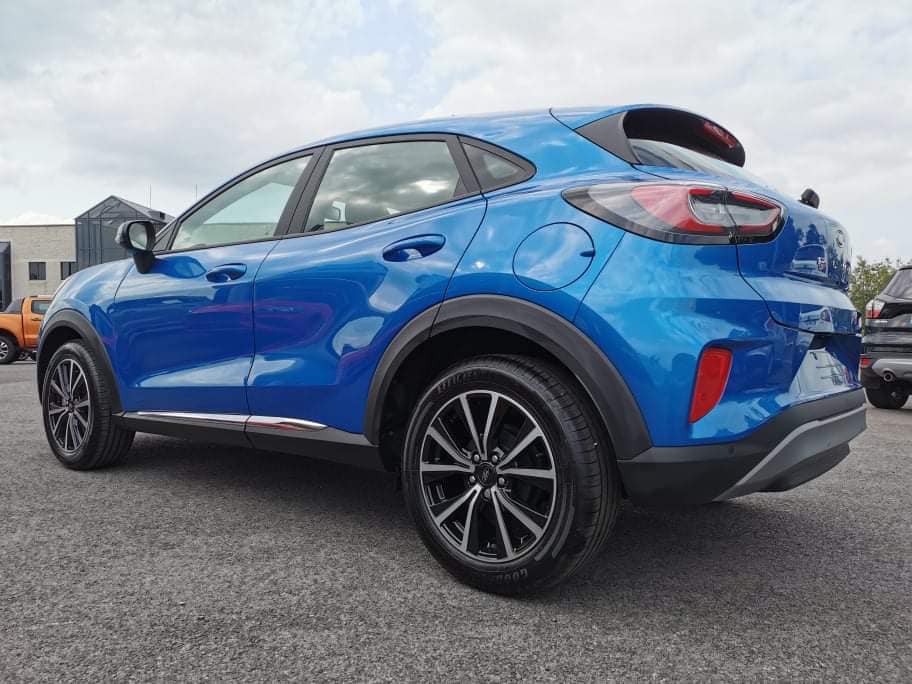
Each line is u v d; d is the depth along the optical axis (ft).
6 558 7.54
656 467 6.02
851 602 6.75
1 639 5.70
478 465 6.84
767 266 6.50
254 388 8.84
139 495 10.16
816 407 6.68
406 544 8.20
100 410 11.14
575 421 6.29
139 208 154.10
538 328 6.45
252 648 5.60
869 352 22.84
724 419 6.00
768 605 6.65
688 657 5.58
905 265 22.59
